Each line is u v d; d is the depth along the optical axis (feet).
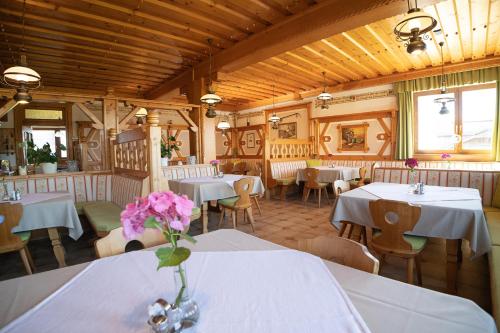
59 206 9.05
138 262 4.07
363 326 2.47
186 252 2.52
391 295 3.09
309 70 20.51
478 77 17.93
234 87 25.76
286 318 2.62
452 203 7.88
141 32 13.88
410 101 20.83
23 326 2.60
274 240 11.99
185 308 2.60
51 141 29.50
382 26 13.38
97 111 27.96
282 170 22.56
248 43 14.38
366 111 23.49
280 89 26.81
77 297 3.10
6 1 10.75
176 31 13.92
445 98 15.64
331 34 11.82
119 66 18.88
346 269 3.76
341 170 19.01
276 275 3.54
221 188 13.14
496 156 17.54
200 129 18.57
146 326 2.55
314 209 18.01
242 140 35.27
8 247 7.94
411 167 10.65
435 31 13.66
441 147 20.07
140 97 27.89
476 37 14.69
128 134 11.76
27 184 12.17
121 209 11.59
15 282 3.52
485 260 9.50
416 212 6.75
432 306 2.85
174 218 2.59
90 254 10.77
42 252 11.05
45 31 13.17
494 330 2.52
